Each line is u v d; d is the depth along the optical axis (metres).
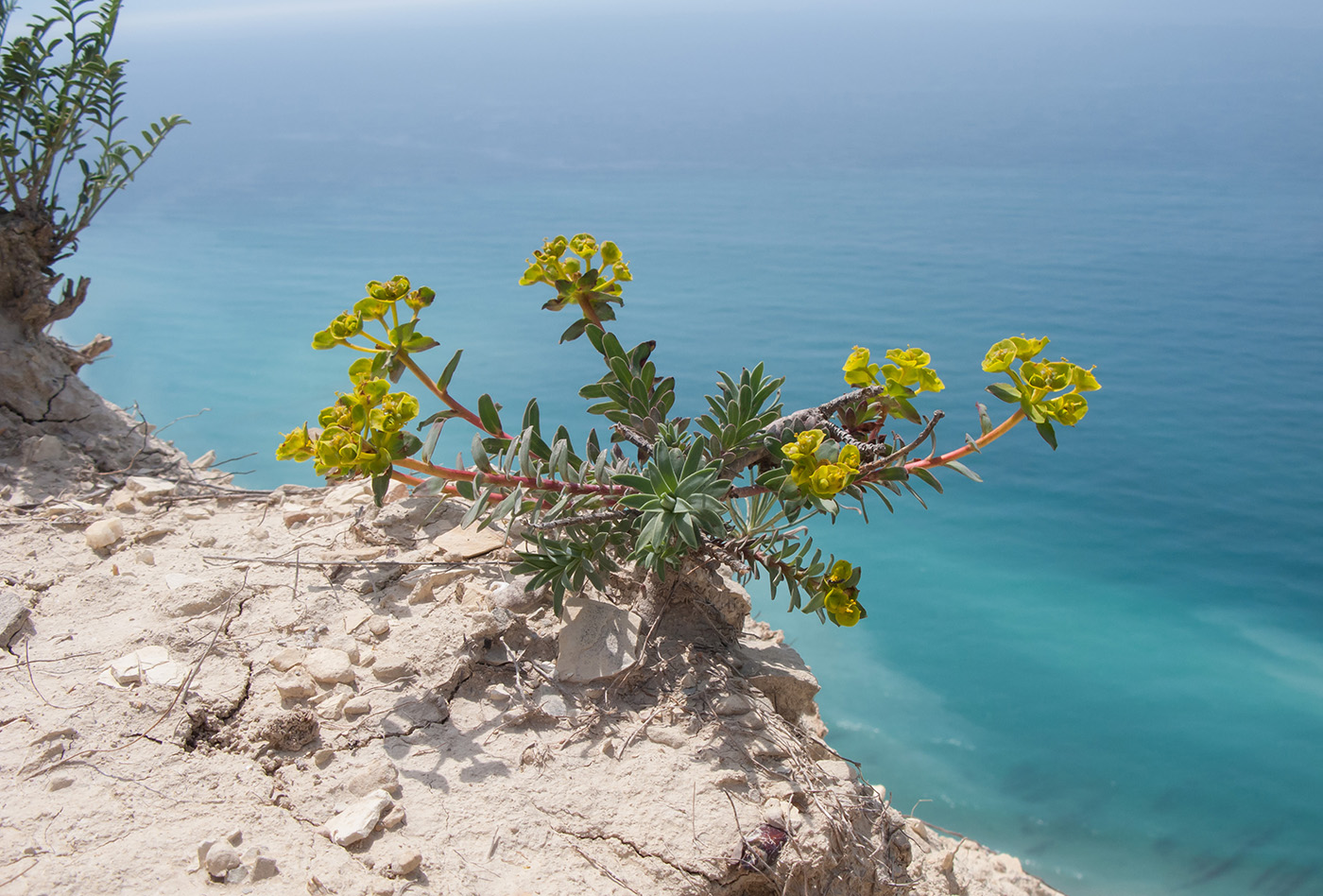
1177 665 12.77
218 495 4.45
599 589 3.13
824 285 40.62
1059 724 11.27
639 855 2.46
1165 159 92.25
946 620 13.98
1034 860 9.14
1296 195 66.06
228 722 2.76
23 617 3.20
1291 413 24.92
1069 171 85.50
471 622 3.16
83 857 2.15
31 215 5.44
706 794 2.68
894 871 2.95
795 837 2.58
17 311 5.46
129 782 2.44
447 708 2.89
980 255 47.09
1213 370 28.94
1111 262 44.78
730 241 53.22
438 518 3.90
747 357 30.61
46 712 2.68
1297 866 9.16
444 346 31.42
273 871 2.20
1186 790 10.09
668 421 3.43
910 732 11.05
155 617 3.21
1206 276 41.44
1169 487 19.91
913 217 60.81
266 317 35.53
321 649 3.04
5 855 2.12
